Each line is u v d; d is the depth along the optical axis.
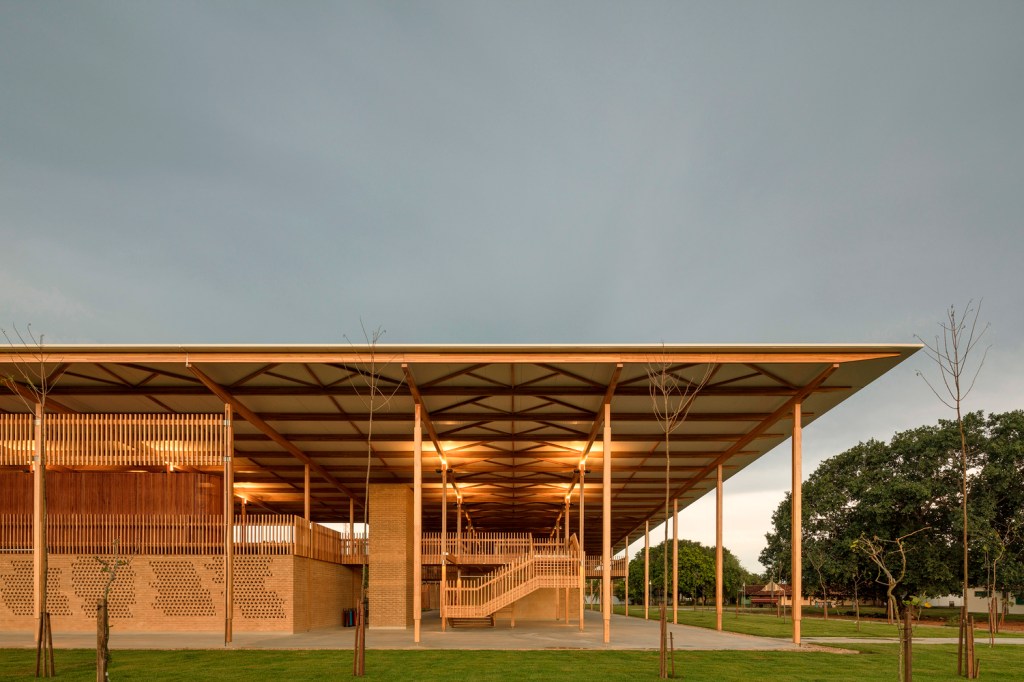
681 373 24.39
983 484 55.91
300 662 17.53
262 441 32.88
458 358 22.12
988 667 18.34
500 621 38.66
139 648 20.19
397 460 36.94
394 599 32.69
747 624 39.56
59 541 25.16
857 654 20.55
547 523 63.53
